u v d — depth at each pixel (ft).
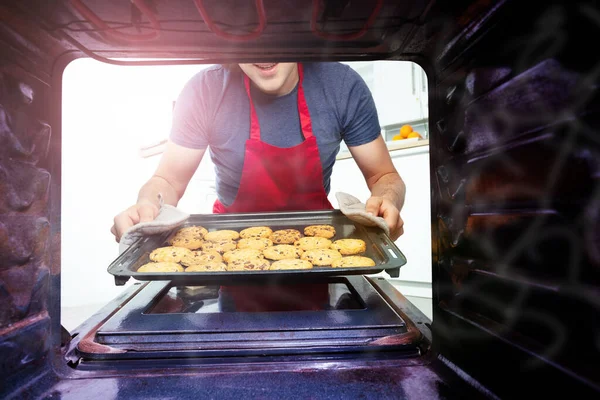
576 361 1.20
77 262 9.65
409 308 2.53
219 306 2.65
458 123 1.94
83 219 9.72
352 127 5.53
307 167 5.47
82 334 2.18
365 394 1.63
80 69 9.66
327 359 1.92
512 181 1.53
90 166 9.80
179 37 1.81
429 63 2.11
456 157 1.98
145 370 1.85
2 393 1.61
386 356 1.96
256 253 3.82
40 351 1.82
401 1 1.60
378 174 5.65
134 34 1.78
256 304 2.69
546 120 1.32
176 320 2.19
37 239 1.84
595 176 1.11
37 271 1.85
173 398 1.61
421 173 9.39
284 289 3.07
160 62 2.02
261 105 5.25
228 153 5.51
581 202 1.17
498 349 1.60
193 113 5.30
